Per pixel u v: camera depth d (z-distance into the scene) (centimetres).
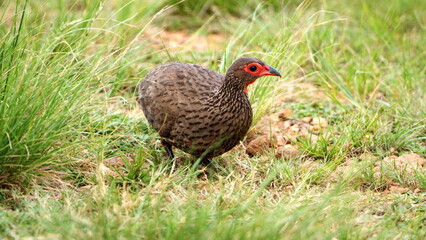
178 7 1834
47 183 905
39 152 894
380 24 1683
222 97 962
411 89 1352
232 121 966
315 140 1148
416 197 916
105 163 1005
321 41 1520
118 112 1182
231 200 852
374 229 795
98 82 1104
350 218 809
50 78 917
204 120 963
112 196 838
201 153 1001
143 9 1595
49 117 900
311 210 835
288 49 1359
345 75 1444
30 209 818
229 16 1817
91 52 1362
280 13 1614
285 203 871
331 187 935
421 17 1791
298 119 1277
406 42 1591
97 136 1046
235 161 1053
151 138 1104
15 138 855
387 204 891
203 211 755
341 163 1055
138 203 836
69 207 815
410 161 1047
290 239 716
